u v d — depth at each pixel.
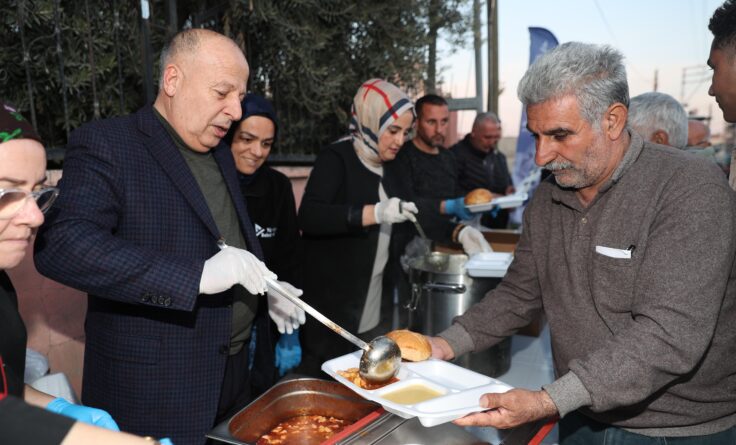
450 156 3.82
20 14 2.27
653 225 1.25
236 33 3.75
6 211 0.87
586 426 1.51
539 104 1.25
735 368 1.34
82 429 0.60
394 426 1.25
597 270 1.34
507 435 1.24
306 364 2.57
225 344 1.60
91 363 1.57
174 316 1.52
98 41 2.80
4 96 2.67
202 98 1.48
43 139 2.92
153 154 1.50
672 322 1.13
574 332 1.43
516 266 1.67
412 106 2.55
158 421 1.52
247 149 2.06
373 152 2.58
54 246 1.31
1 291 1.02
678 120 2.02
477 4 6.23
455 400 1.25
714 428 1.35
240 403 1.87
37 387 1.60
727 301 1.28
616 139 1.29
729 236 1.16
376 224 2.51
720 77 1.42
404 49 4.99
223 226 1.72
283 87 4.27
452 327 1.68
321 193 2.49
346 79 4.68
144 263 1.33
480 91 6.84
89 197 1.37
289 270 2.36
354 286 2.51
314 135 4.71
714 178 1.21
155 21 3.29
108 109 3.10
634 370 1.13
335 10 4.41
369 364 1.36
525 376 2.48
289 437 1.46
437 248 3.38
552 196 1.46
